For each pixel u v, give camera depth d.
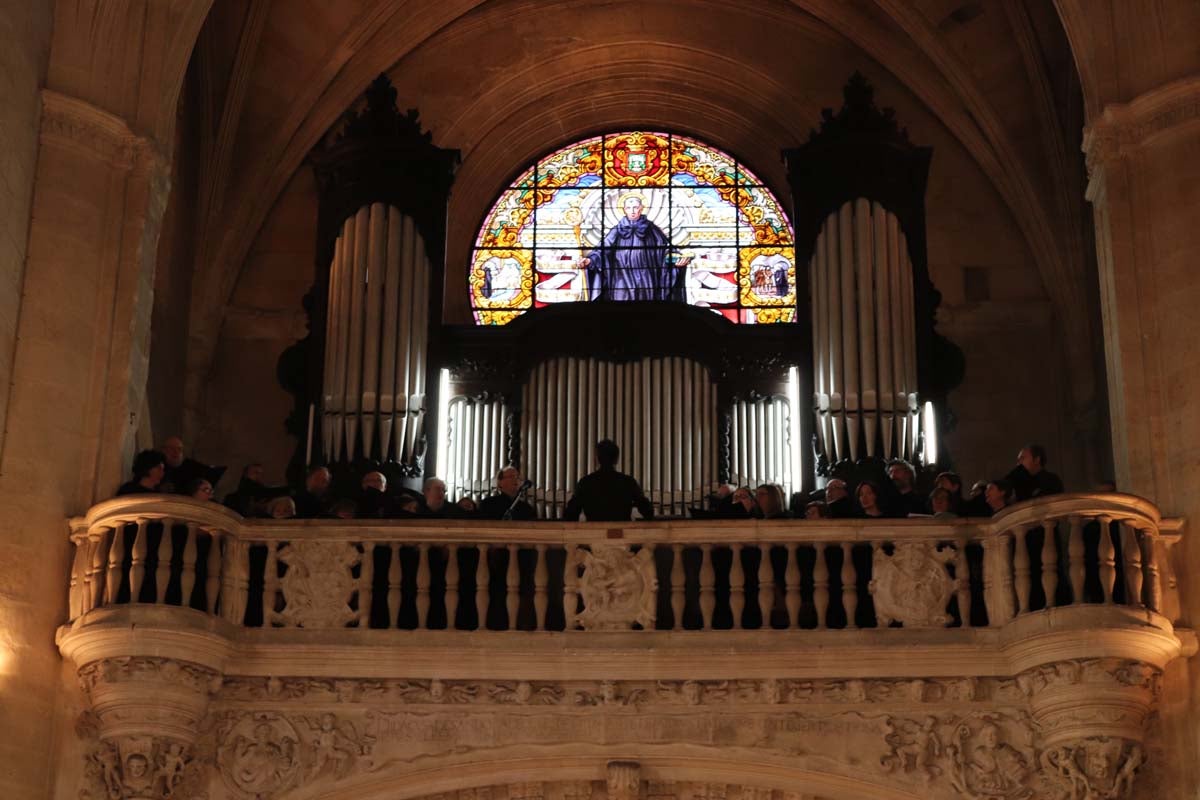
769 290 29.14
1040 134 28.19
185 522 19.47
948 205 28.66
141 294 21.47
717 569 20.41
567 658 19.31
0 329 20.14
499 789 19.58
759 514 20.75
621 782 19.17
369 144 26.83
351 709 19.39
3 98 20.31
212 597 19.45
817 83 29.33
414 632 19.44
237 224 28.16
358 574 20.00
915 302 26.11
